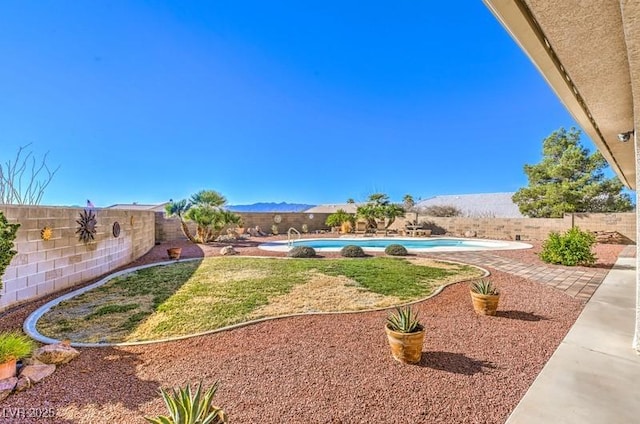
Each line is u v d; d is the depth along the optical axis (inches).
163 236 688.4
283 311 215.6
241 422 103.3
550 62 107.0
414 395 118.3
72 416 105.9
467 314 210.7
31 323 193.2
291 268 368.2
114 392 119.7
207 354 151.8
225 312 213.2
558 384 125.5
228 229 779.4
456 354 152.2
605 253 512.7
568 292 267.7
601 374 133.3
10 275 218.1
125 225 401.7
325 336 173.6
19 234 226.4
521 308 223.6
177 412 89.6
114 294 258.4
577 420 103.4
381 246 671.8
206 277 321.1
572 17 80.2
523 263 411.8
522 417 105.4
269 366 140.1
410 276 324.2
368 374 133.3
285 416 106.4
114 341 167.5
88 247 310.3
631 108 150.2
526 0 75.7
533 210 955.3
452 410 109.5
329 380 128.6
